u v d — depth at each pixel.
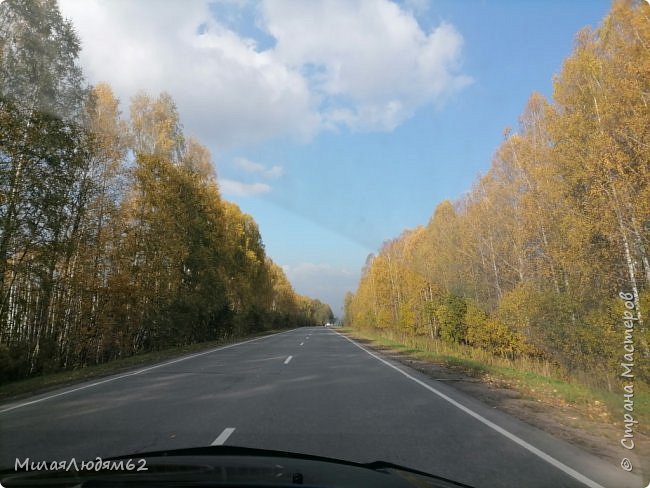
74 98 16.33
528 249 16.28
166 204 26.16
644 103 9.95
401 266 38.53
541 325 14.93
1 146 14.08
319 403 8.82
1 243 14.57
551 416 7.97
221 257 36.84
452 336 26.25
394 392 10.22
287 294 90.44
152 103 28.33
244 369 14.62
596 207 11.20
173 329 29.28
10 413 8.27
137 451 5.53
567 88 12.38
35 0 14.87
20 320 17.56
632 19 10.11
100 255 20.56
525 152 16.38
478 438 6.34
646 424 7.16
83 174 18.33
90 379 13.43
